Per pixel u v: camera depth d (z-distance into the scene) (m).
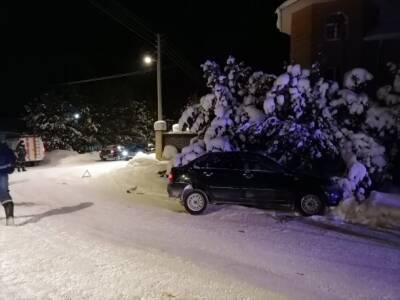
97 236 8.23
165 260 6.74
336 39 22.23
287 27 26.30
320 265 6.68
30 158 31.23
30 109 38.94
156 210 11.12
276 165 10.98
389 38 21.23
